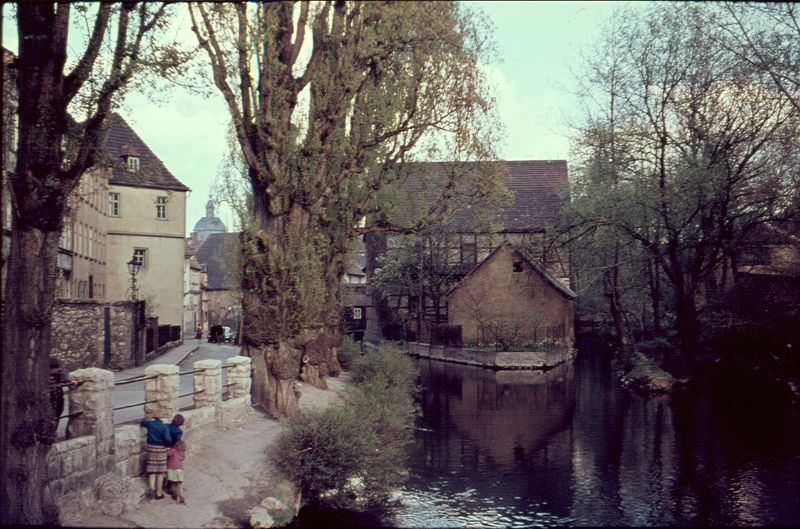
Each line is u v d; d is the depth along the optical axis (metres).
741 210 34.00
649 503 15.59
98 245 45.22
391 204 28.92
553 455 20.47
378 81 25.62
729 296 35.91
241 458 15.27
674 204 34.12
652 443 21.69
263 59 18.80
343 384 29.80
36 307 9.59
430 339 57.28
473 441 22.61
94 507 10.86
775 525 14.00
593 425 24.91
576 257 42.38
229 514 12.46
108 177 11.38
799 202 31.39
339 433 15.66
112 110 11.27
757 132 32.62
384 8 22.08
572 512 15.05
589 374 41.66
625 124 36.53
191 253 98.50
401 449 19.34
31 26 9.62
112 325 30.31
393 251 62.91
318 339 27.41
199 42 18.61
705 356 36.84
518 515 14.81
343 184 27.09
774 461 19.03
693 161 33.34
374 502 15.82
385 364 29.84
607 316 55.75
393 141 27.84
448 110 27.28
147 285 53.44
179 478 12.17
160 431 12.17
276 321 19.19
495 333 50.16
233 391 18.25
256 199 19.56
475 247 58.03
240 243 19.36
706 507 15.22
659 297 43.81
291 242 19.30
